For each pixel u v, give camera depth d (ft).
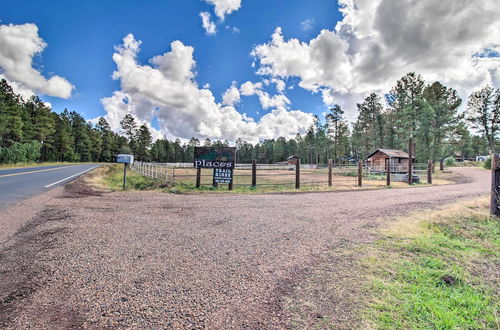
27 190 30.63
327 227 16.33
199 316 6.92
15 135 123.13
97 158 237.45
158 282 8.82
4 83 133.69
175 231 15.14
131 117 251.39
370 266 10.25
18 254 11.21
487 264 10.58
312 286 8.63
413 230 15.43
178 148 327.26
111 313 7.00
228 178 39.40
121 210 20.97
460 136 107.24
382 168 92.73
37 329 6.28
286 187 42.32
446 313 6.98
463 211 20.02
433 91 111.04
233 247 12.53
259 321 6.73
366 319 6.76
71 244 12.57
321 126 202.39
